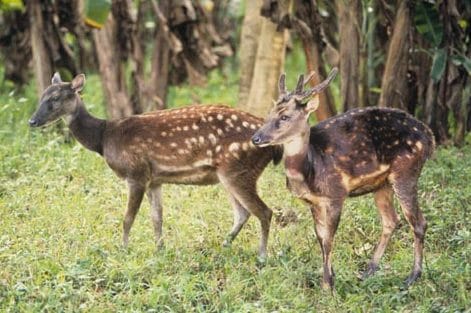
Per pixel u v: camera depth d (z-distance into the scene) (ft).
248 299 37.70
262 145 36.83
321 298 37.47
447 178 48.98
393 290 38.11
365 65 56.29
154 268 39.19
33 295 37.09
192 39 65.57
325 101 55.36
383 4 55.72
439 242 42.68
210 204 47.39
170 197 48.65
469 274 38.37
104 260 40.22
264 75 58.23
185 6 63.31
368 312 36.24
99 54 61.05
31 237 42.78
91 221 44.88
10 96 63.72
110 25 60.90
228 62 82.33
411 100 57.57
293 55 80.84
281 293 37.42
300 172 37.27
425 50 55.01
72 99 43.52
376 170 38.14
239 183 41.39
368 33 57.21
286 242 42.75
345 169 37.70
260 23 60.64
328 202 37.70
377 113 38.73
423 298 37.27
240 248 42.29
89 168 51.90
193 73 65.82
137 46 61.77
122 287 37.96
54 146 54.29
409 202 38.45
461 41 54.85
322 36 55.26
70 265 39.06
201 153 41.52
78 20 62.49
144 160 42.19
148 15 78.28
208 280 38.81
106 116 61.52
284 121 36.70
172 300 36.76
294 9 54.85
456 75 55.62
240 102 61.72
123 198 48.01
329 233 37.83
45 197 47.85
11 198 47.73
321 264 40.73
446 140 56.34
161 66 62.80
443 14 53.57
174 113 42.37
